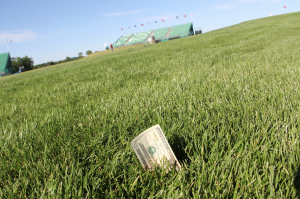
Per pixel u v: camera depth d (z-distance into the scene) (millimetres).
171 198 882
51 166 1220
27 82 6836
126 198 991
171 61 5625
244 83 2500
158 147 1049
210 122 1525
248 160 1038
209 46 9305
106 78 4711
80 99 3006
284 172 930
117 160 1210
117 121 1745
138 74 4477
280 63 3432
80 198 941
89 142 1509
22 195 1000
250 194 872
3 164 1286
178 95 2334
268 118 1435
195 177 994
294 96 1770
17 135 1797
